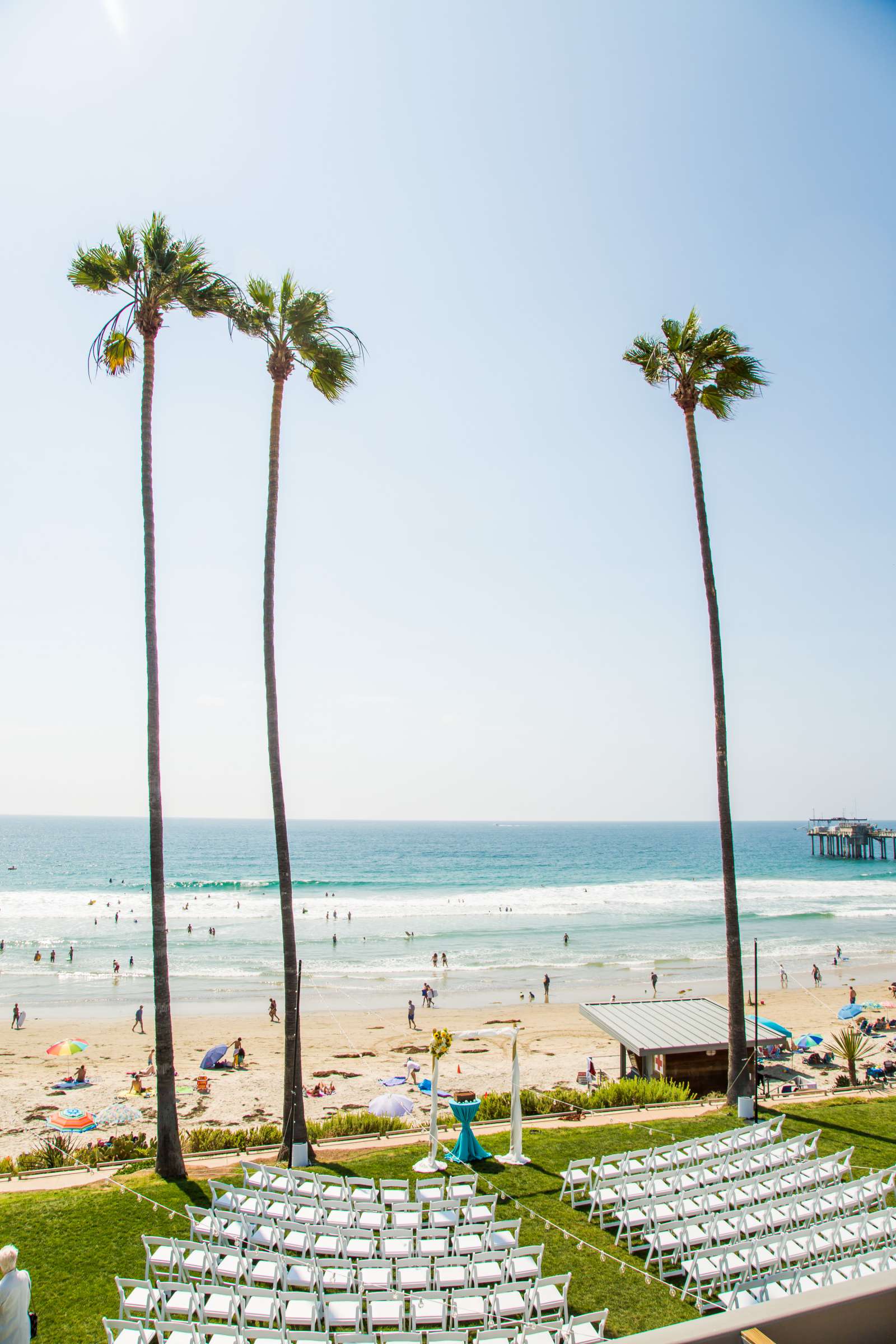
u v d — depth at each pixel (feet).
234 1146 58.49
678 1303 34.35
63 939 221.46
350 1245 38.47
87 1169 52.29
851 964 192.65
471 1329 32.60
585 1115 61.72
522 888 361.92
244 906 290.56
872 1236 37.88
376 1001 153.28
